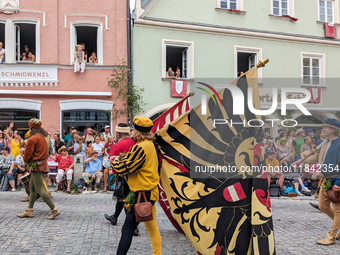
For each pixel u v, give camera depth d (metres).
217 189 3.91
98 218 6.21
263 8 15.84
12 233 5.14
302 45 16.44
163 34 14.30
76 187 9.30
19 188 9.51
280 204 8.26
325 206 5.19
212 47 14.99
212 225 3.86
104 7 13.88
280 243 4.98
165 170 4.09
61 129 13.55
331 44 16.89
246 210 3.81
